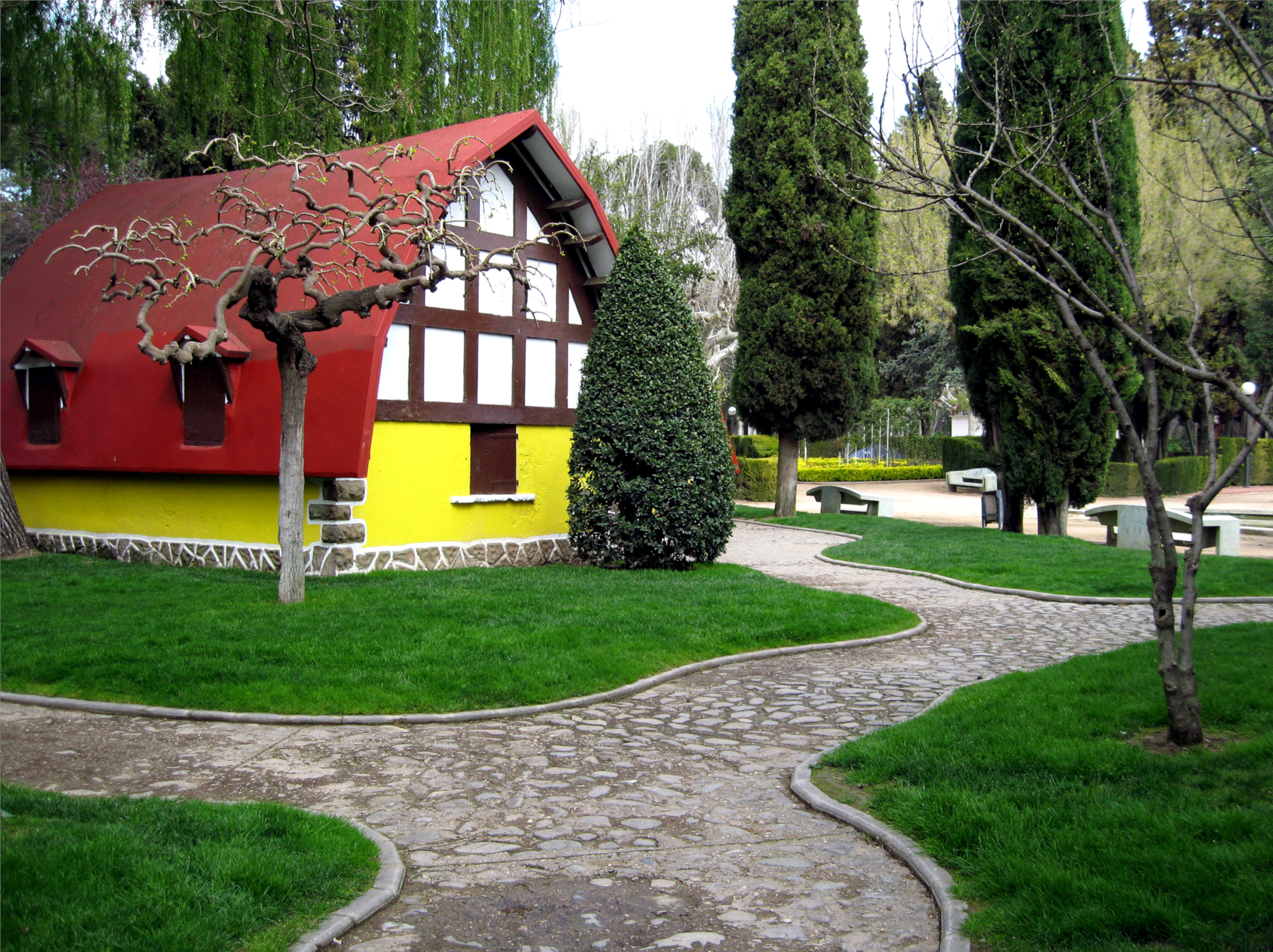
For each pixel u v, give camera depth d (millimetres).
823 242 22641
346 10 18828
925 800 5465
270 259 10688
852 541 19734
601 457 14836
